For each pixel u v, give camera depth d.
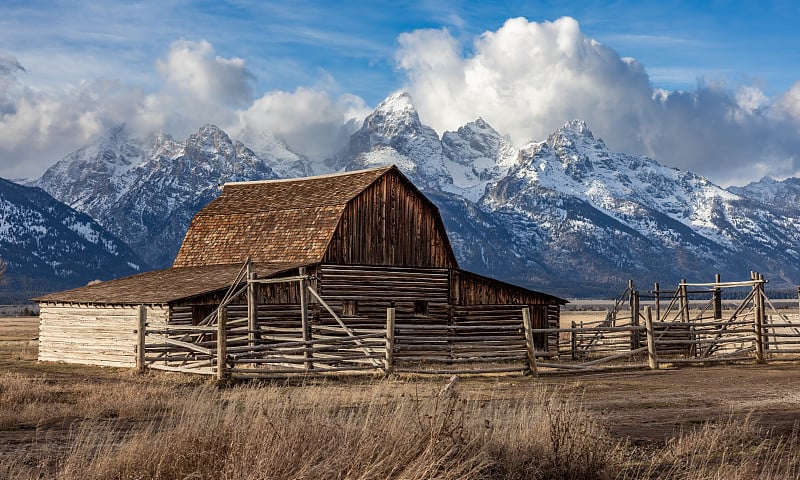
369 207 41.38
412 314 41.53
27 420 16.94
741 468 11.66
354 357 27.64
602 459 11.57
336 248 40.06
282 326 36.94
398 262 41.84
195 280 38.25
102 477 10.60
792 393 22.80
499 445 11.37
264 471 9.80
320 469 9.95
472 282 43.28
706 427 14.35
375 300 40.62
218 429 11.42
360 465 10.06
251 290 29.44
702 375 28.62
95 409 18.16
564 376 28.59
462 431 10.93
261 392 20.20
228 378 25.31
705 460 12.79
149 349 29.53
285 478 9.83
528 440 11.70
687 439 14.12
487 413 13.87
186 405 17.41
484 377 27.58
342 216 40.41
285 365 28.34
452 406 11.43
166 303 34.00
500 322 43.47
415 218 42.72
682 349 38.66
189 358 29.25
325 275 39.44
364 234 41.03
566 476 11.21
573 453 11.47
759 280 34.88
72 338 38.31
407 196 42.62
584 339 42.88
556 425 11.91
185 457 10.70
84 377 28.11
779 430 16.02
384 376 26.53
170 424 13.91
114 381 26.20
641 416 18.00
